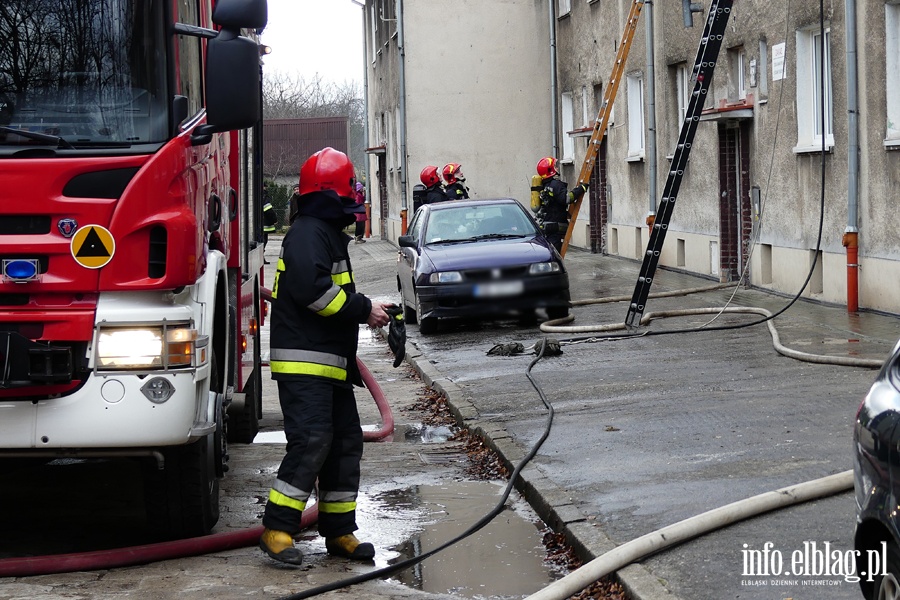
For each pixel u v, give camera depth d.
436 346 14.45
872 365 9.94
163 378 5.34
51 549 6.23
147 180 5.32
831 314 13.74
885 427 3.83
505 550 6.16
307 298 5.74
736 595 4.72
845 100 13.96
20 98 5.45
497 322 16.53
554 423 8.92
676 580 4.97
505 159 30.75
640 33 22.30
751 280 17.47
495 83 30.59
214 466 6.20
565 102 29.23
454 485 7.76
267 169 56.09
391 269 27.38
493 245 15.68
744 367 10.62
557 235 18.41
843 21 13.96
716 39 13.48
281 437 9.91
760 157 16.91
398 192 34.41
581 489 6.82
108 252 5.29
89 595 5.28
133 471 8.20
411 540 6.43
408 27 30.41
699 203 19.48
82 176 5.29
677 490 6.54
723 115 17.17
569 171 28.80
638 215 23.12
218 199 6.79
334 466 6.05
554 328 14.46
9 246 5.25
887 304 13.23
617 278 20.47
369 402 11.45
